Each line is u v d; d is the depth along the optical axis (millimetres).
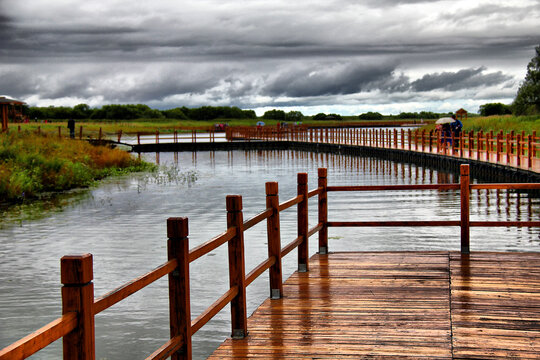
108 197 23078
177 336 4145
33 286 10523
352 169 35438
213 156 49500
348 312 6062
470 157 29953
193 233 15367
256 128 69562
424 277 7367
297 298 6633
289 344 5188
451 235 14414
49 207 20547
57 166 27688
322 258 8695
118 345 7672
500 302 6227
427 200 20922
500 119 53844
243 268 5449
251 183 27938
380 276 7484
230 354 4973
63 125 66875
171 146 55812
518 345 5000
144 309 9078
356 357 4832
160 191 24953
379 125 148000
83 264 2852
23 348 2396
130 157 38156
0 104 48094
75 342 2865
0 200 22188
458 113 54469
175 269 4168
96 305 3020
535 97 67500
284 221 16906
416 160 37938
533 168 22766
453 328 5469
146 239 14633
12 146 29891
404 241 13789
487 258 8328
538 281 7027
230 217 5402
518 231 14719
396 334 5352
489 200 20578
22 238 14992
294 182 28172
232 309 5438
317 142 54375
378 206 19672
